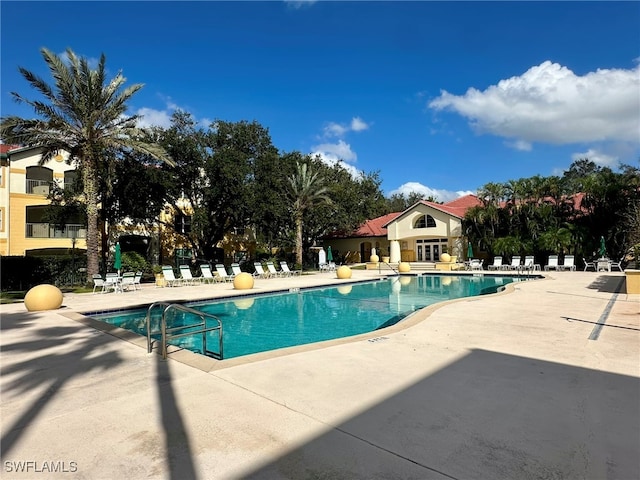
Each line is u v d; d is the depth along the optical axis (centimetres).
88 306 1266
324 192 3322
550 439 318
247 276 1772
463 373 492
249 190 2538
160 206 2547
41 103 1772
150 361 585
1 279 2034
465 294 1689
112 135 1931
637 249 1555
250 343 887
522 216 2886
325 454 302
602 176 2605
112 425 364
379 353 592
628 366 509
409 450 305
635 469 273
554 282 1720
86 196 1916
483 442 315
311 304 1442
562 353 578
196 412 388
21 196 2841
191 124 2703
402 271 2553
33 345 705
